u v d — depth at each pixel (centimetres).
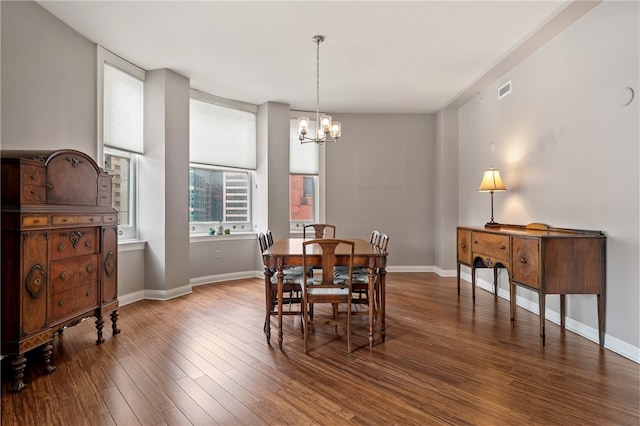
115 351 267
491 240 347
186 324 329
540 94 358
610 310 271
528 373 231
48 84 303
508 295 415
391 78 452
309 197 609
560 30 323
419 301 413
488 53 381
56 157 239
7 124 268
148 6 291
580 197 304
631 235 255
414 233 607
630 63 256
